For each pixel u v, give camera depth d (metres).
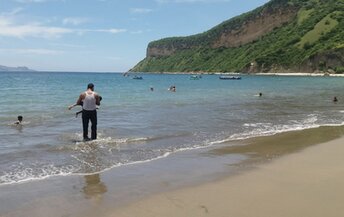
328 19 171.62
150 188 8.14
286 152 12.01
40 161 10.38
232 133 15.55
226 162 10.60
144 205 7.11
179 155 11.44
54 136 14.37
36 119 19.00
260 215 6.62
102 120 18.95
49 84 67.94
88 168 9.73
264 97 37.66
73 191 7.86
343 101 32.47
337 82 83.06
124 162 10.44
